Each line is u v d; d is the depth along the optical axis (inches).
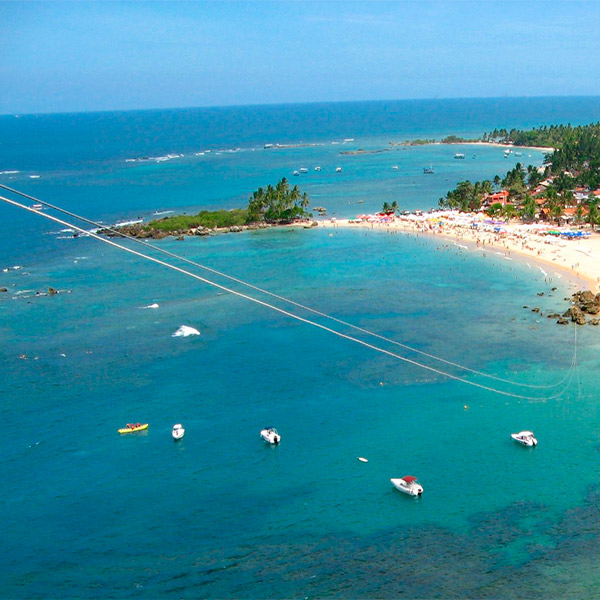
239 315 5664.4
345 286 6555.1
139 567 2691.9
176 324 5452.8
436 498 3068.4
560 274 6776.6
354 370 4473.4
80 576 2650.1
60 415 3929.6
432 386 4200.3
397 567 2635.3
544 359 4566.9
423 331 5182.1
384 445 3531.0
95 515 3019.2
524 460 3348.9
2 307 5979.3
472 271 7047.2
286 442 3590.1
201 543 2819.9
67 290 6525.6
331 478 3257.9
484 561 2645.2
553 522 2864.2
